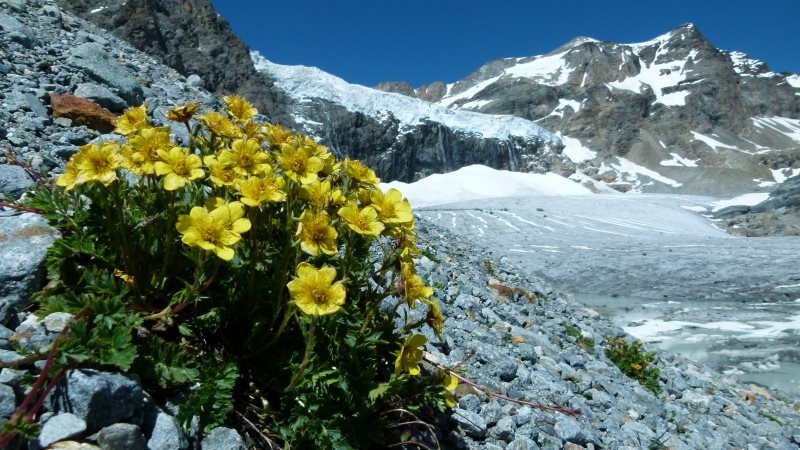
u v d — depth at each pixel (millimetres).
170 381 396
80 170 391
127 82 1373
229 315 439
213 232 360
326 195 418
